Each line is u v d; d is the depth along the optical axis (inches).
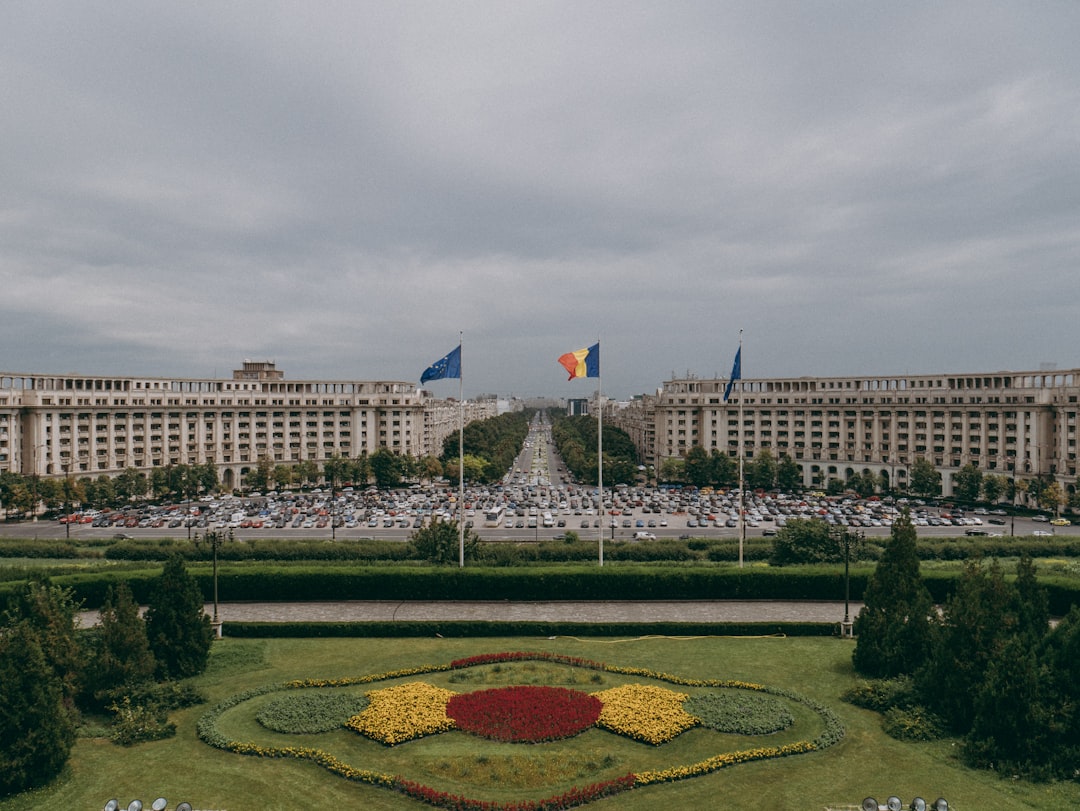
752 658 2113.7
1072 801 1298.0
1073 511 5920.3
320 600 2812.5
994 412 6840.6
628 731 1565.0
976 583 1660.9
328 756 1457.9
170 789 1354.6
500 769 1407.5
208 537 3351.4
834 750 1514.5
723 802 1305.4
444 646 2250.2
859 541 3255.4
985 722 1476.4
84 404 6924.2
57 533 5265.8
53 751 1384.1
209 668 2034.9
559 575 2802.7
